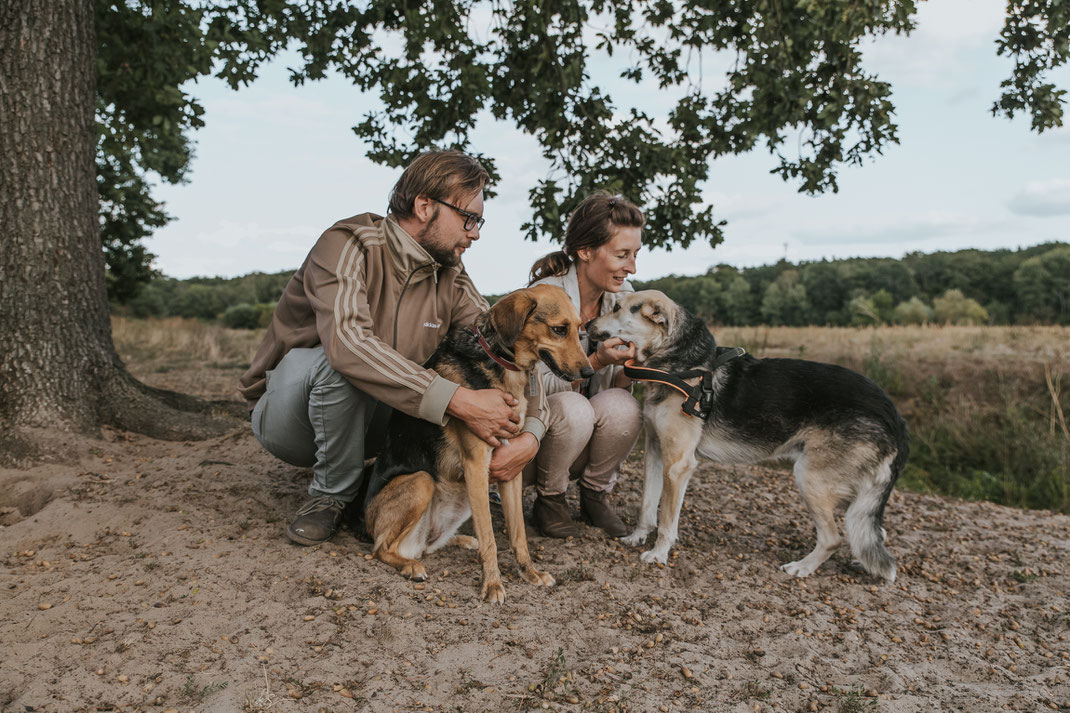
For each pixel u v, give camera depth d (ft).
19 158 16.24
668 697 7.72
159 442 17.24
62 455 15.26
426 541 11.29
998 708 8.05
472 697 7.36
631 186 24.63
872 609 10.94
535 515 13.00
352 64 25.26
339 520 11.42
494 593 9.78
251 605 8.93
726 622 9.87
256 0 23.22
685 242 24.31
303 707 6.91
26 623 8.29
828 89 23.24
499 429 9.87
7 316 16.11
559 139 24.82
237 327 158.81
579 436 11.89
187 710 6.76
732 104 24.75
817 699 7.93
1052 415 30.40
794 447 12.71
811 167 23.88
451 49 24.44
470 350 10.69
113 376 17.80
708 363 12.72
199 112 24.06
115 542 10.98
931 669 9.00
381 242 10.66
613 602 10.08
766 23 22.94
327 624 8.57
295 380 10.69
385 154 24.47
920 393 36.94
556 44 24.38
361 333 9.91
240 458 15.35
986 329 62.18
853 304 180.55
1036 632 10.69
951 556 14.16
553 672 7.73
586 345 13.56
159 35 22.04
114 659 7.56
